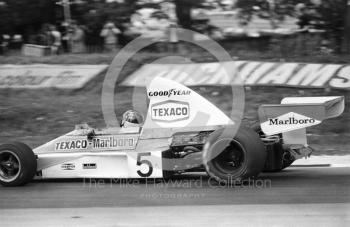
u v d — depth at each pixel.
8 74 23.00
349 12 24.45
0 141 19.42
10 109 21.62
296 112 10.84
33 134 20.22
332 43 24.69
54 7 27.53
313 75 21.64
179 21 26.34
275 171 12.90
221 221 8.38
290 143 11.85
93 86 22.69
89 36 27.22
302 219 8.38
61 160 11.98
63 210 9.45
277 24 26.02
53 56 24.20
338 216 8.52
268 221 8.30
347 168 13.38
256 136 10.76
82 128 12.26
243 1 25.91
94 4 26.94
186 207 9.38
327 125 19.73
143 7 26.72
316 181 11.52
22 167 11.66
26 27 27.84
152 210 9.24
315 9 25.38
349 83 21.28
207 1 26.39
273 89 21.69
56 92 22.67
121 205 9.70
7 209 9.66
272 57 23.52
